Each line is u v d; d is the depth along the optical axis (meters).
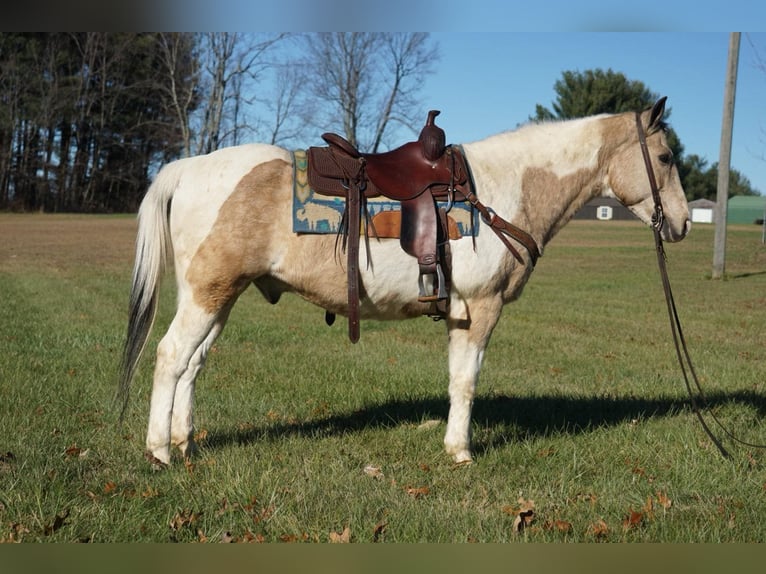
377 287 4.54
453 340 4.74
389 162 4.56
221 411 6.01
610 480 4.52
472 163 4.77
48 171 53.06
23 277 16.69
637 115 5.10
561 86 51.88
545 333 10.62
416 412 6.09
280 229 4.44
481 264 4.56
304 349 8.90
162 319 10.93
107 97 53.59
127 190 56.16
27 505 3.81
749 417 6.00
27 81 51.16
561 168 4.98
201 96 39.69
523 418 5.99
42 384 6.51
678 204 5.12
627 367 8.26
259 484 4.20
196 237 4.44
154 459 4.52
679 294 16.03
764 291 16.62
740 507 4.19
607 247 30.66
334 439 5.23
